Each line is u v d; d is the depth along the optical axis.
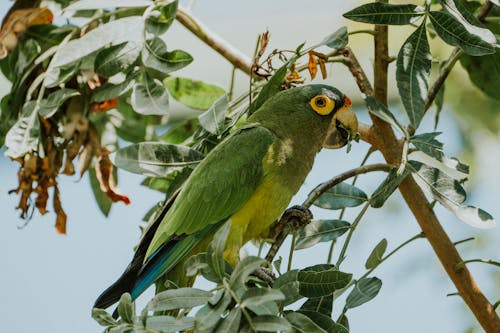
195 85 8.12
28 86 7.52
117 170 8.46
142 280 7.05
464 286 6.62
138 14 7.84
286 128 7.61
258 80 7.91
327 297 6.07
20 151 6.94
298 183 7.66
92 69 7.04
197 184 7.33
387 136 7.10
